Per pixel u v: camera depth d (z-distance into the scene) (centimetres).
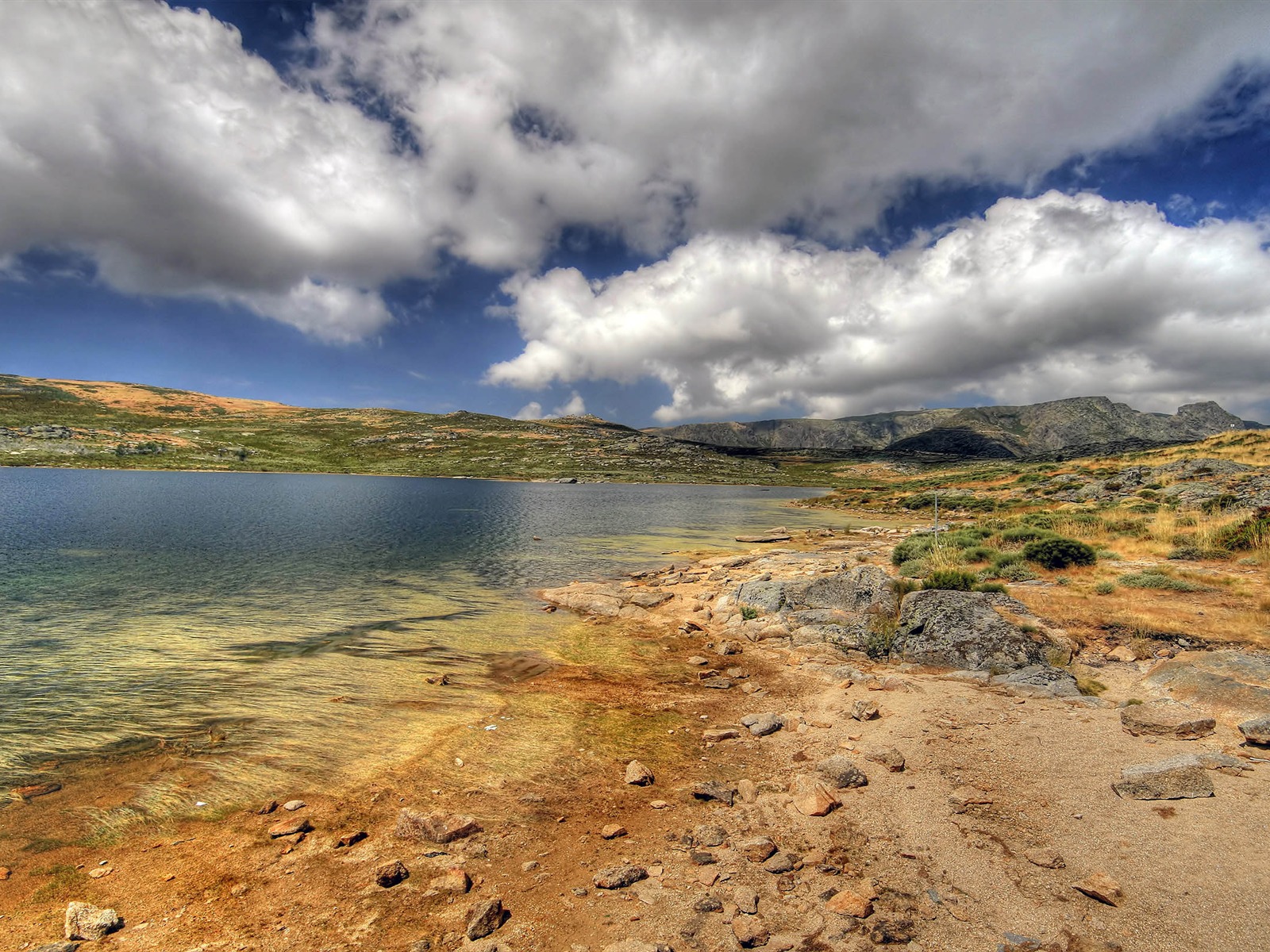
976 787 841
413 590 2550
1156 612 1608
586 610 2258
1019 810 770
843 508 8725
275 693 1345
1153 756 881
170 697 1313
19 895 658
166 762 1006
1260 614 1526
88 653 1623
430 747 1073
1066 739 977
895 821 773
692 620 2117
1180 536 2650
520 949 566
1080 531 3262
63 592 2347
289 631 1872
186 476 12275
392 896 654
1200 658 1204
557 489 14112
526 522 5847
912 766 930
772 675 1510
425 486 12406
